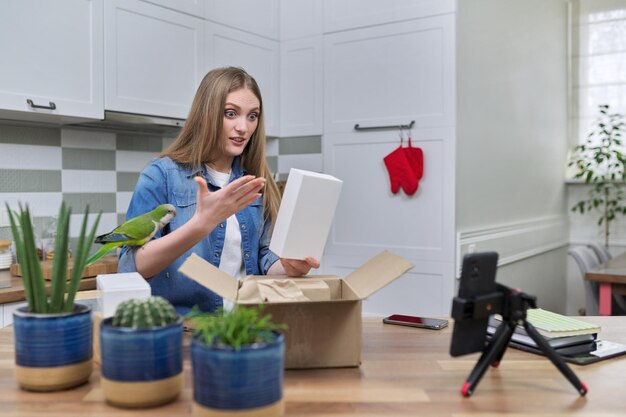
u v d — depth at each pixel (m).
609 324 1.35
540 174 4.02
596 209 4.48
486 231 3.15
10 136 2.39
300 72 3.35
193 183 1.44
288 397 0.84
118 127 2.70
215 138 1.40
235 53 3.06
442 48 2.84
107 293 0.94
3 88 2.03
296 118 3.39
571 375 0.88
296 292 1.00
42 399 0.82
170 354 0.80
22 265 0.85
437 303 2.90
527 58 3.75
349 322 0.97
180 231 1.14
